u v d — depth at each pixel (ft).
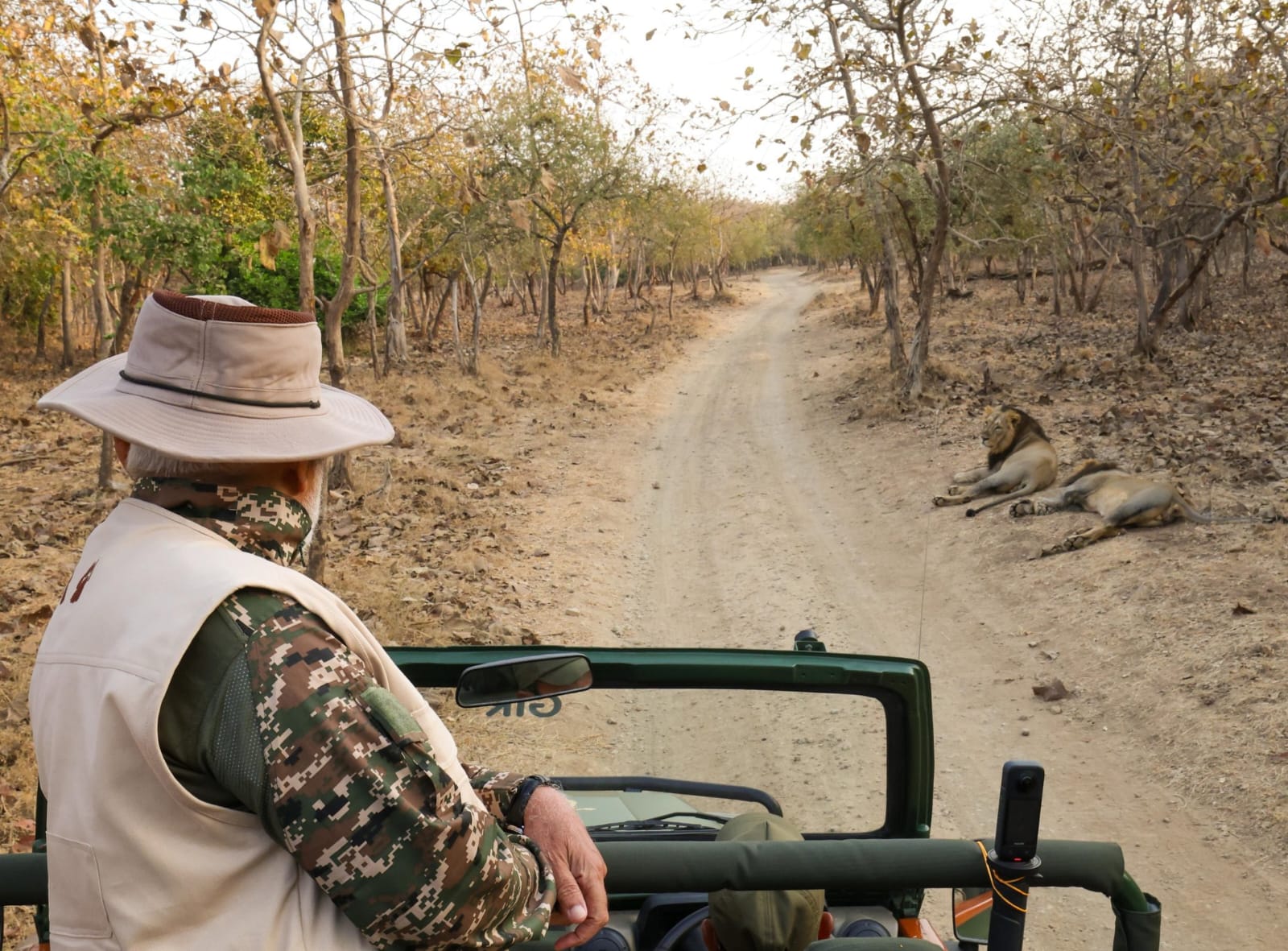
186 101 31.24
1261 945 14.53
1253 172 53.31
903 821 8.34
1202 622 25.11
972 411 60.34
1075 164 69.56
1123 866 5.35
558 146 93.66
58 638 3.93
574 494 50.16
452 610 30.45
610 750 8.49
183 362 4.09
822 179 62.39
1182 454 42.83
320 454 4.15
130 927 3.56
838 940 6.20
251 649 3.56
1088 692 23.34
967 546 36.32
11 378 92.84
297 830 3.44
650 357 113.29
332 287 104.94
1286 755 18.81
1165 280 89.66
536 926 4.04
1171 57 61.62
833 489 49.26
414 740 3.62
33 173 44.27
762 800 8.30
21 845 15.64
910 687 8.25
